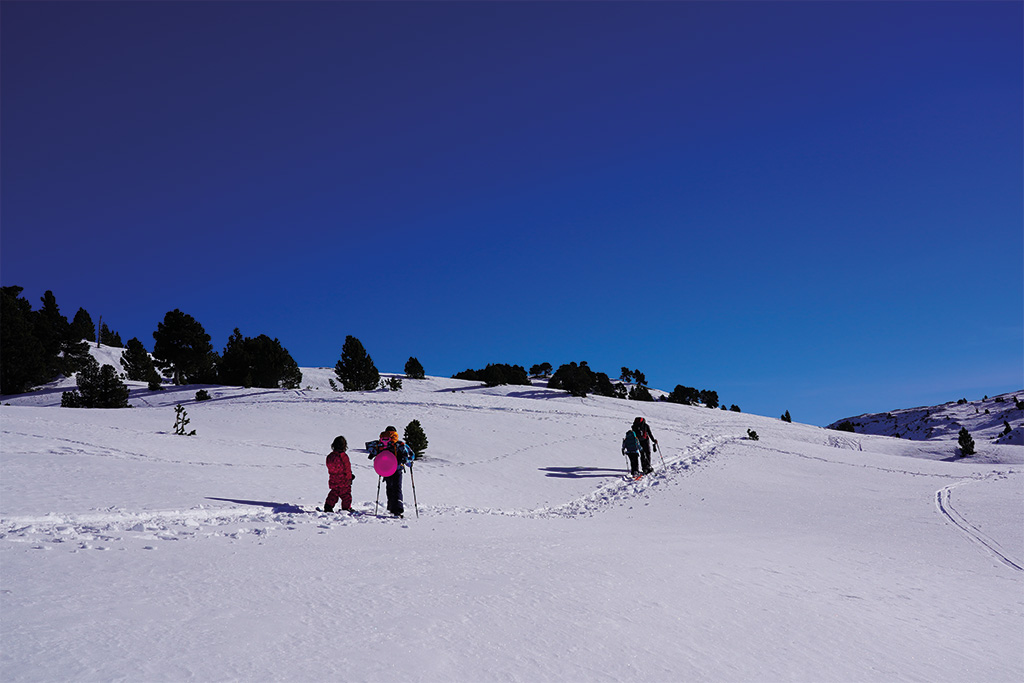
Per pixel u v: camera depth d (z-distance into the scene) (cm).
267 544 767
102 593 480
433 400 4866
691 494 2012
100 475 1348
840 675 454
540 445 2970
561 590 638
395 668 360
